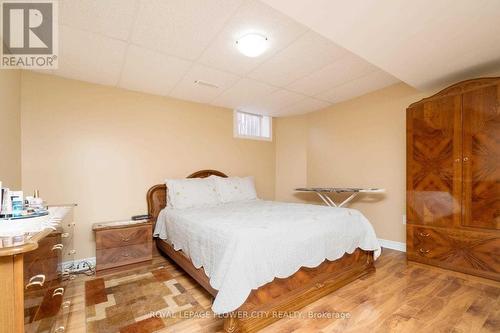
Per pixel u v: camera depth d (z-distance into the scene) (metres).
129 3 1.45
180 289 1.99
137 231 2.51
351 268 2.12
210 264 1.66
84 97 2.58
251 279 1.40
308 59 2.22
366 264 2.27
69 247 1.77
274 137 4.35
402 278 2.15
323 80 2.74
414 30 1.57
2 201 1.14
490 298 1.78
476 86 2.05
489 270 1.98
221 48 2.00
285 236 1.66
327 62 2.29
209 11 1.54
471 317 1.55
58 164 2.41
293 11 1.38
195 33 1.78
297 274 1.72
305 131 4.19
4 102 1.81
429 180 2.35
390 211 3.05
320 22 1.48
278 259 1.57
